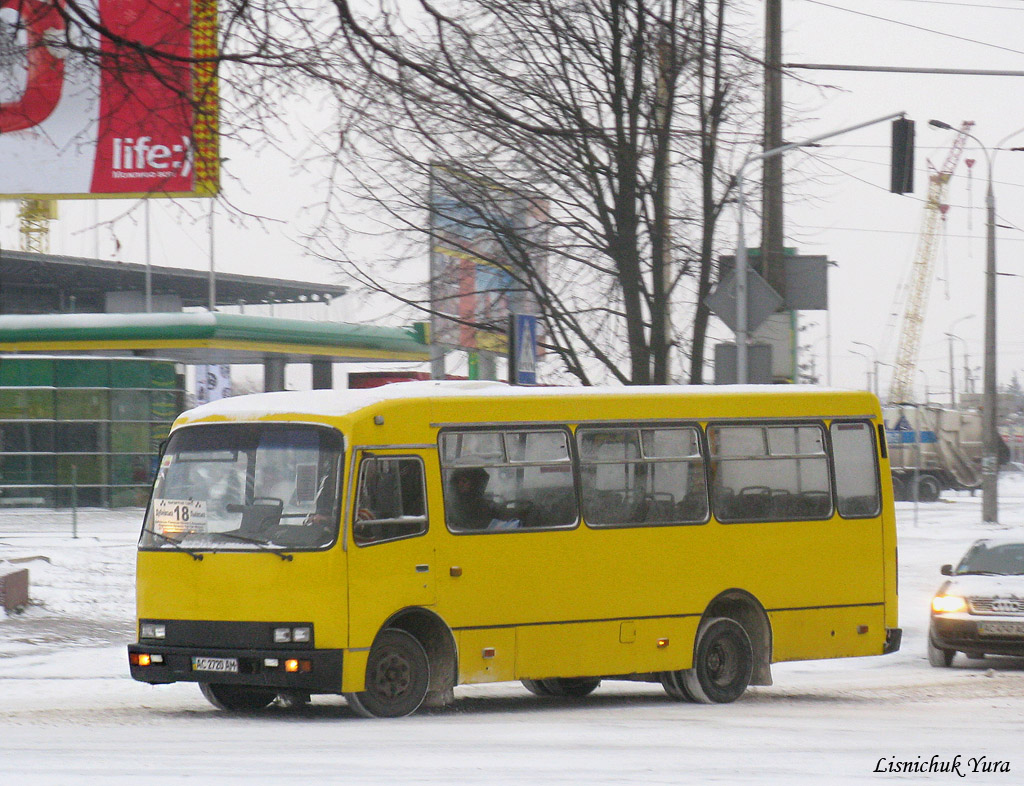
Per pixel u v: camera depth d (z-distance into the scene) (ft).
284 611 55.06
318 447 56.49
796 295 99.40
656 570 64.28
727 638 66.39
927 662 89.92
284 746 46.70
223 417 58.49
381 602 56.18
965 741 50.14
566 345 99.76
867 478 71.56
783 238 99.09
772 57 95.40
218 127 50.26
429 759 43.32
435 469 58.59
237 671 55.21
